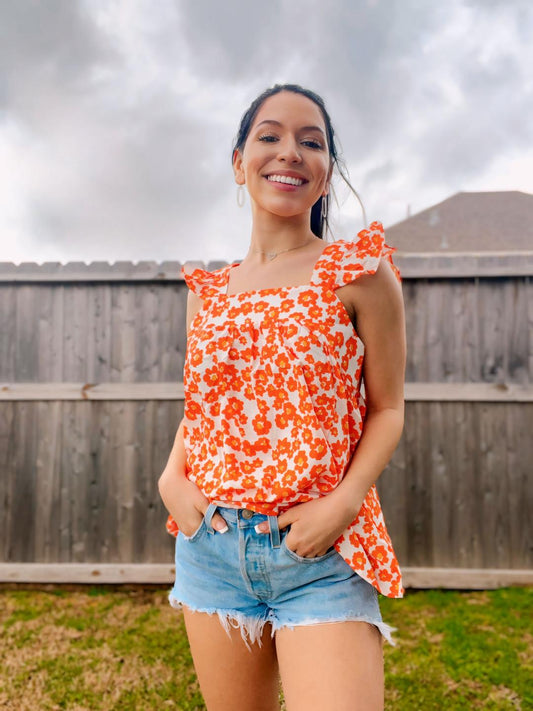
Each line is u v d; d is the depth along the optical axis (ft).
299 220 4.41
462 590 12.53
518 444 12.64
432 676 8.82
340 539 3.71
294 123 4.27
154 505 13.10
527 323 12.64
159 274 13.16
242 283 4.33
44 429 13.26
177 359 13.21
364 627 3.64
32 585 13.15
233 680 4.15
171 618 11.36
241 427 3.89
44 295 13.37
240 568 3.83
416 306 12.88
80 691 8.51
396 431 3.92
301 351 3.70
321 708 3.40
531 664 9.15
